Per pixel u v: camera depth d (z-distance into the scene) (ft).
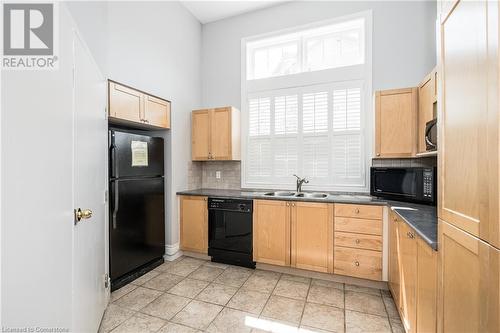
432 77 6.59
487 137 2.30
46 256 3.01
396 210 6.34
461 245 2.82
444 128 3.35
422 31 8.89
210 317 6.20
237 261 9.56
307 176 10.64
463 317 2.76
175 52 10.53
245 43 11.69
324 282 8.23
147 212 8.91
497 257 2.11
